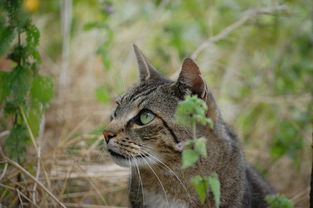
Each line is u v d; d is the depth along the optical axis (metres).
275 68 12.35
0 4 7.77
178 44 13.36
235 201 7.47
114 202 9.29
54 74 12.48
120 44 13.50
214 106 7.23
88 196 9.19
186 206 7.47
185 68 7.18
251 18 12.20
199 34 13.58
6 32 7.76
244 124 11.88
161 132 7.18
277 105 11.80
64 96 11.58
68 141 9.80
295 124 11.02
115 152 7.29
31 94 7.99
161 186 7.48
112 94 11.52
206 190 6.48
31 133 8.08
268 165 10.91
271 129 11.75
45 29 14.25
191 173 7.29
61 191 8.30
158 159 7.21
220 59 13.30
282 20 12.61
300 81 12.43
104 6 11.52
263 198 8.39
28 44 7.88
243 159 7.92
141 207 7.75
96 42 13.05
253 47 13.06
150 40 13.84
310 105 11.46
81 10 14.15
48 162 8.76
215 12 13.61
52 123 10.94
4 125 9.20
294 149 10.73
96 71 12.73
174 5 13.52
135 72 12.86
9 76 7.86
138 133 7.22
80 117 11.29
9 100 8.16
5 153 8.82
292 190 10.46
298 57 12.74
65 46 12.14
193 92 7.21
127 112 7.34
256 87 12.29
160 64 13.32
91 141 9.70
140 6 14.42
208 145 7.24
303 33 12.83
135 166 7.33
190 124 6.65
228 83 12.43
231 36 12.92
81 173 8.93
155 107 7.23
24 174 8.25
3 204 8.01
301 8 12.58
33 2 12.62
